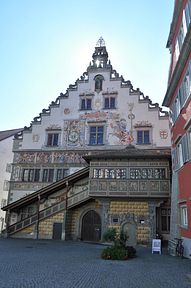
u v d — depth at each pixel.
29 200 30.08
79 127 32.72
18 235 28.77
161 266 13.09
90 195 25.55
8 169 45.03
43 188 29.11
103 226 25.36
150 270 12.00
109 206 25.78
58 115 33.78
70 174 31.08
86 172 28.31
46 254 16.73
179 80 19.17
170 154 24.45
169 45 23.11
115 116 32.09
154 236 24.19
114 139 31.42
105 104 32.84
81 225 28.06
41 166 32.38
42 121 34.00
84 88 34.00
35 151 33.03
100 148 31.39
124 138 31.17
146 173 25.03
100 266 12.84
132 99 32.25
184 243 16.81
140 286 9.06
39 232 28.14
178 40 19.64
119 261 14.57
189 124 16.19
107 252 15.45
